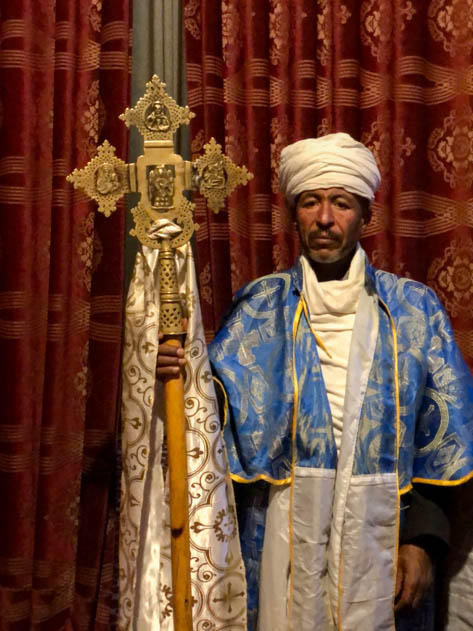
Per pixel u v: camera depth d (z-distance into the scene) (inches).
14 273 84.0
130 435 67.1
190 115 67.8
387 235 86.6
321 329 69.1
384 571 64.7
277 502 66.2
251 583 67.4
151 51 90.5
